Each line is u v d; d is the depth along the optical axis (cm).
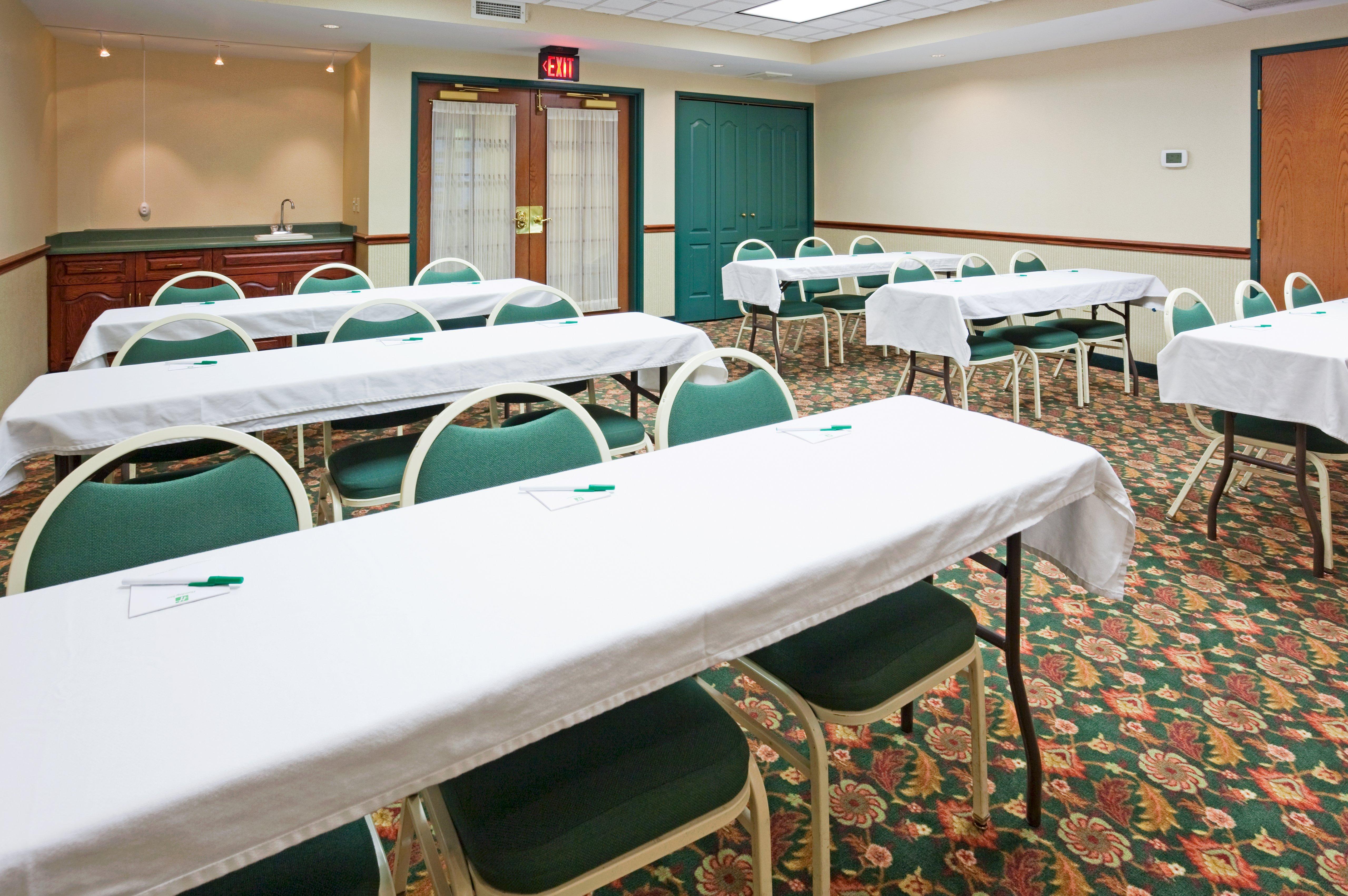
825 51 752
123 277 602
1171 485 397
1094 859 175
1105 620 276
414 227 690
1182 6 532
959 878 170
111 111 646
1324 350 294
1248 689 236
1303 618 274
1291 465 338
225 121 689
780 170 902
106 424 241
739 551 137
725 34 708
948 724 221
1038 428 495
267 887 109
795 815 189
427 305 459
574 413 199
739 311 901
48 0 516
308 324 425
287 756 89
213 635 112
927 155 800
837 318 861
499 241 739
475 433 187
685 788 127
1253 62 565
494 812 120
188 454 282
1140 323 646
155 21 569
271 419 265
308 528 162
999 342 493
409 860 154
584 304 798
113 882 81
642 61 741
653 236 824
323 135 731
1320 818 185
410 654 107
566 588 125
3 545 329
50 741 90
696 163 842
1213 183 597
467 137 711
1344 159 533
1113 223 661
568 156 766
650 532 146
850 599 140
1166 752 209
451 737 100
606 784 125
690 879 171
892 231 842
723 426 224
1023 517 168
